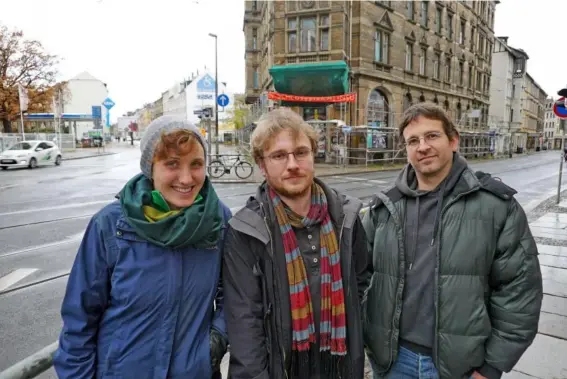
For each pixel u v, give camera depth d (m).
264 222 1.77
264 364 1.74
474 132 41.53
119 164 27.56
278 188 1.80
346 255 1.86
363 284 2.10
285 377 1.73
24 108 31.05
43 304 4.73
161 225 1.57
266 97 26.14
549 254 6.51
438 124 2.02
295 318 1.72
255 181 17.31
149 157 1.67
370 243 2.26
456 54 39.44
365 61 26.72
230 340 1.75
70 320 1.60
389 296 2.06
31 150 24.39
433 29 34.88
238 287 1.77
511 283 1.89
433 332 1.97
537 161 39.38
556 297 4.71
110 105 41.84
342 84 21.70
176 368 1.62
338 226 1.87
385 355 2.09
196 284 1.67
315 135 1.87
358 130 25.91
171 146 1.60
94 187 15.16
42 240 7.52
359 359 1.87
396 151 28.14
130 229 1.61
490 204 1.92
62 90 43.00
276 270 1.74
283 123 1.79
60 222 9.04
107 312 1.64
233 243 1.80
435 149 2.01
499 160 41.56
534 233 7.96
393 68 29.53
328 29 24.66
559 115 11.45
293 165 1.74
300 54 25.30
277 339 1.74
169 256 1.62
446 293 1.91
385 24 28.28
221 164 18.95
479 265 1.89
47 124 63.19
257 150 1.85
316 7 24.61
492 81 63.25
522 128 71.38
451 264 1.91
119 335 1.60
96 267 1.60
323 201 1.88
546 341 3.67
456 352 1.88
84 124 81.75
